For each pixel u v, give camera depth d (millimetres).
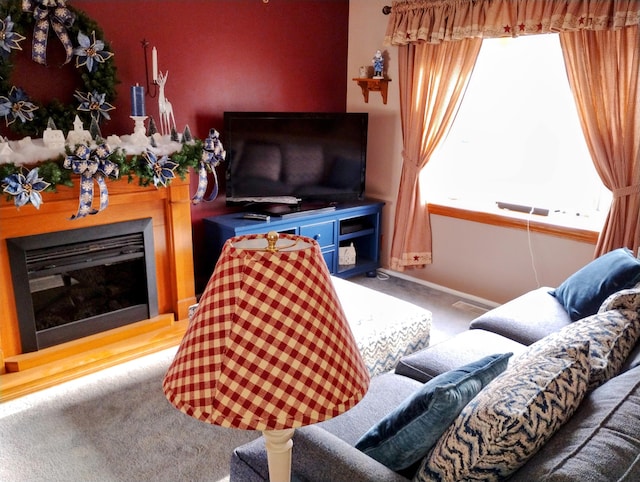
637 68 2889
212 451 2266
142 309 3221
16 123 2857
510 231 3758
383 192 4559
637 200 3049
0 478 2072
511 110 3812
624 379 1355
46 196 2678
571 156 3588
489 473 1134
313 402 839
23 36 2771
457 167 4203
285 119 3941
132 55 3338
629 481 991
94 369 2889
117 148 2803
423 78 3873
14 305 2727
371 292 3152
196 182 3848
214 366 845
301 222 3943
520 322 2506
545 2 3125
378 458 1412
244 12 3832
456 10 3514
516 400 1163
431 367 2148
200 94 3727
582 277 2596
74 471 2125
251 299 855
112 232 2980
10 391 2615
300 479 1366
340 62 4535
